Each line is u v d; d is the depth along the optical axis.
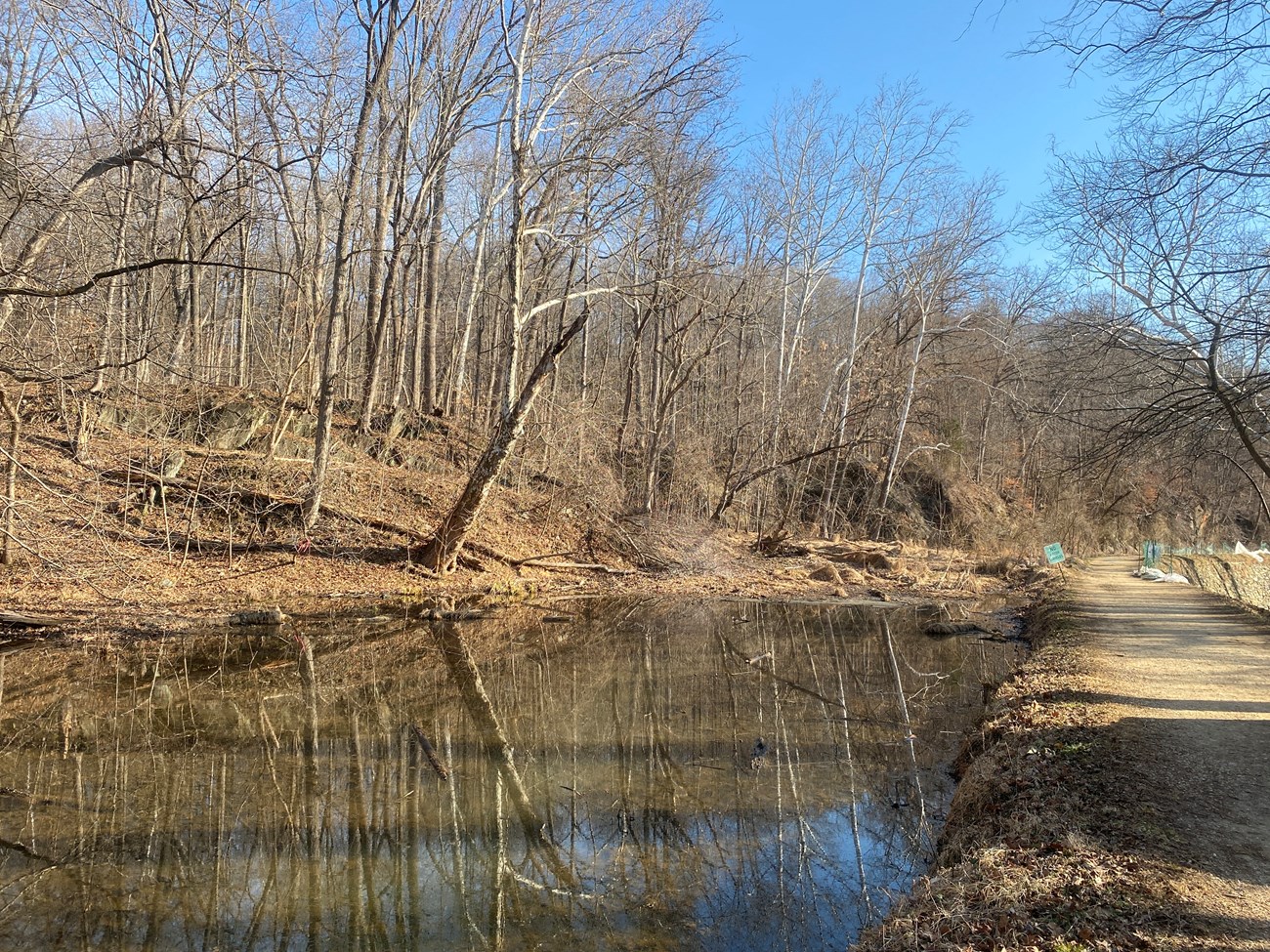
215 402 19.55
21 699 10.24
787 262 30.48
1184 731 7.49
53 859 6.32
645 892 6.23
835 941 5.52
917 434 39.03
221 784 7.90
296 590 16.39
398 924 5.69
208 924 5.55
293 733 9.42
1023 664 11.59
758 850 6.88
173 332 17.09
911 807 7.79
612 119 17.28
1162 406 11.24
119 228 13.11
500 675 12.67
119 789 7.66
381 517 19.44
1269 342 9.62
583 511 23.38
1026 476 44.00
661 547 23.75
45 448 16.05
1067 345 12.87
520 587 19.16
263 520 17.81
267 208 16.69
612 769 8.68
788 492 31.42
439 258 30.94
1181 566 27.98
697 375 32.97
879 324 36.47
